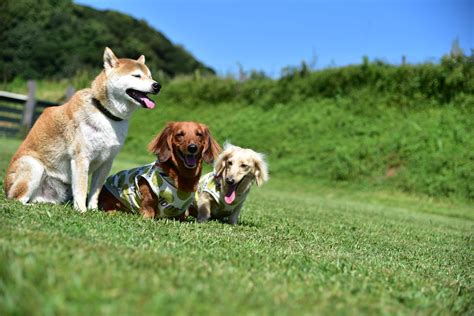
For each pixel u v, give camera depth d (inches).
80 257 111.0
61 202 234.1
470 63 729.6
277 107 863.7
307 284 121.0
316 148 737.6
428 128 682.2
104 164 224.4
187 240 166.6
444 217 501.4
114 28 1909.4
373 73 799.7
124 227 179.2
